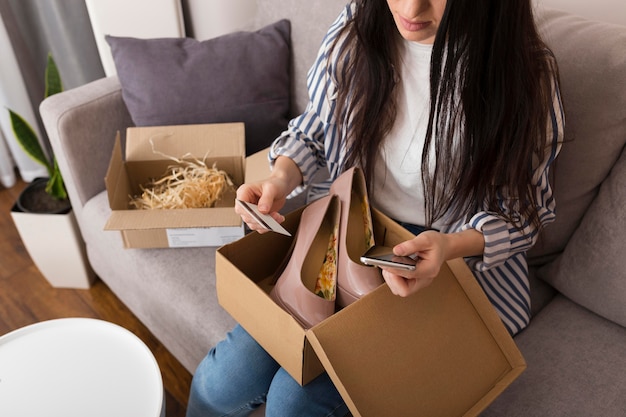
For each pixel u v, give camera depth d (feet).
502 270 3.29
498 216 2.94
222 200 4.15
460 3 2.41
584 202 3.39
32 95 6.59
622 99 3.00
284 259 3.07
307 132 3.55
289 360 2.59
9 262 5.61
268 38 4.51
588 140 3.15
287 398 2.79
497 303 3.21
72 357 3.03
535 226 3.05
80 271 5.17
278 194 3.12
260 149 4.74
